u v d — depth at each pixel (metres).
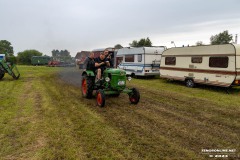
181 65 12.29
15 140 4.09
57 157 3.48
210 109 6.81
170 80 14.91
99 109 6.48
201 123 5.34
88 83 7.60
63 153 3.61
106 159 3.44
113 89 7.02
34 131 4.54
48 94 8.65
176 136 4.45
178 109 6.73
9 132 4.46
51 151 3.67
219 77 10.10
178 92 10.11
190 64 11.67
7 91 9.17
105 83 7.20
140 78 16.42
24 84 11.52
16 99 7.57
